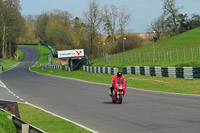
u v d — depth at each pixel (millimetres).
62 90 30297
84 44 112125
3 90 32062
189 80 33344
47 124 13125
